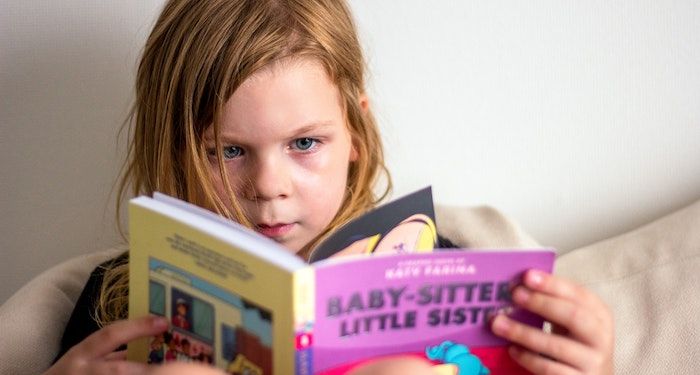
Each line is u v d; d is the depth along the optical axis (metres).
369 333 0.69
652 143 1.24
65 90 1.18
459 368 0.73
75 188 1.23
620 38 1.19
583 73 1.21
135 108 1.11
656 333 1.03
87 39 1.16
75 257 1.18
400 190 1.25
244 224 0.98
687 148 1.25
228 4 0.98
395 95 1.21
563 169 1.25
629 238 1.16
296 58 0.93
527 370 0.76
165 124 1.01
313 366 0.66
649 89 1.22
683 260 1.09
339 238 0.82
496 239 1.13
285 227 0.98
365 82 1.19
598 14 1.18
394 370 0.62
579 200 1.27
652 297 1.07
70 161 1.21
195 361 0.73
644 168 1.25
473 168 1.25
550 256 0.72
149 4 1.15
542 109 1.22
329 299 0.65
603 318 0.76
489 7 1.17
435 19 1.17
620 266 1.12
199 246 0.69
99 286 1.07
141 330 0.75
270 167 0.94
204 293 0.70
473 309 0.72
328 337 0.66
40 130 1.20
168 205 0.74
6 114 1.18
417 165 1.25
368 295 0.67
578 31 1.19
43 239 1.25
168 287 0.73
